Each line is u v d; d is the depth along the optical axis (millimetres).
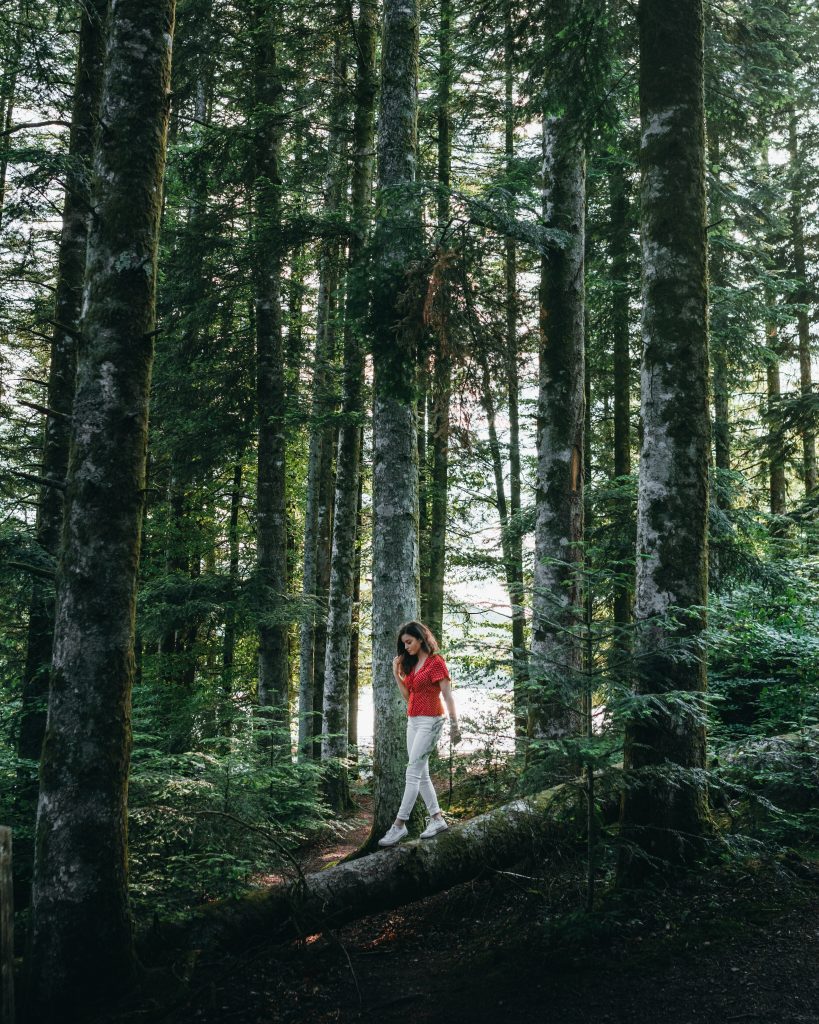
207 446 12367
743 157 14164
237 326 14914
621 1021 3699
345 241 10227
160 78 4930
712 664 8602
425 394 7398
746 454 15711
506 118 12102
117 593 4574
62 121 6219
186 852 6180
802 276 17391
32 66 7484
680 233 5586
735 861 5105
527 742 4836
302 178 12375
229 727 8891
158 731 8766
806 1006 3576
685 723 5172
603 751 4680
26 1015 4230
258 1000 4480
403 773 7340
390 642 7555
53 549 7523
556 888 5559
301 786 9070
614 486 10836
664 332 5559
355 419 11406
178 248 11016
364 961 5156
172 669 14078
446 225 6730
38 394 13992
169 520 14289
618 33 7410
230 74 12180
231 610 11555
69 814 4367
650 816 5172
